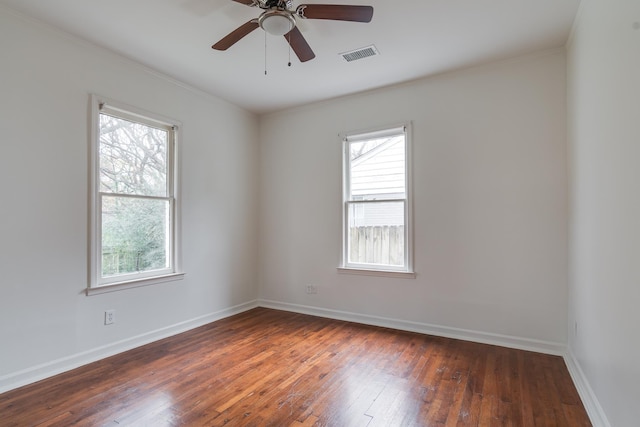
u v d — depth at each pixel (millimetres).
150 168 3443
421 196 3648
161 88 3504
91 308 2898
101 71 2994
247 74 3535
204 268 3967
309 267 4410
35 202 2568
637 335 1476
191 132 3822
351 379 2568
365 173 4082
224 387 2445
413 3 2379
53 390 2389
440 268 3547
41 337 2584
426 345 3264
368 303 3979
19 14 2482
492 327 3297
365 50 3047
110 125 3109
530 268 3143
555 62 3057
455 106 3492
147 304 3348
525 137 3174
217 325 3904
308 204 4434
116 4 2393
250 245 4684
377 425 2000
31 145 2553
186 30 2730
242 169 4551
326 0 2352
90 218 2895
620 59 1683
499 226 3273
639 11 1448
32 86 2561
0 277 2385
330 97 4180
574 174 2697
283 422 2025
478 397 2305
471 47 3004
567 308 2986
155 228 3480
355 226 4129
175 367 2777
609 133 1842
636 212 1493
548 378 2576
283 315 4336
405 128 3748
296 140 4535
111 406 2189
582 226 2436
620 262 1680
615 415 1738
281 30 2156
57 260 2688
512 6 2420
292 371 2707
